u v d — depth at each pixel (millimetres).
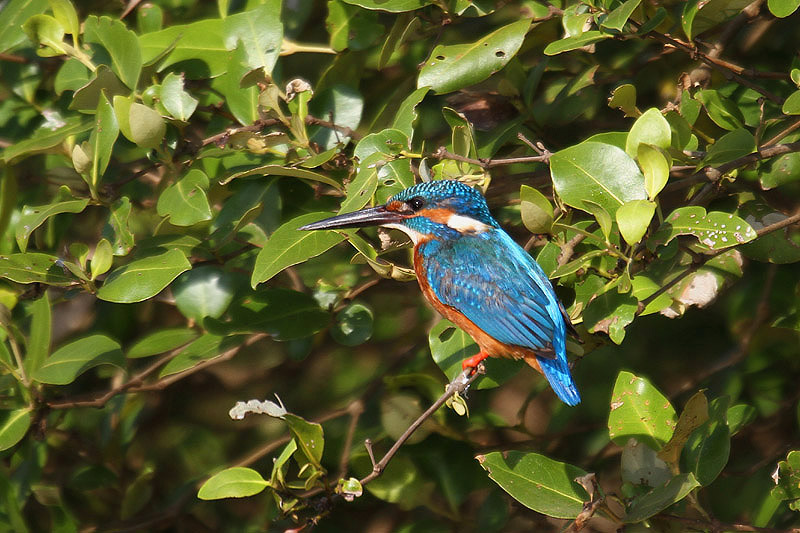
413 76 9648
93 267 8078
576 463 11555
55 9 8969
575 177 7566
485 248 8617
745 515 11000
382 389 11148
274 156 8797
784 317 9555
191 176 8203
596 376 12656
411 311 12875
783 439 11484
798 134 8461
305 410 13156
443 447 10508
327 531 11445
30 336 8797
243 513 12078
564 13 8406
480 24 10859
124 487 11711
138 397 11750
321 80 9453
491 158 8859
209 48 9078
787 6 7730
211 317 8859
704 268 8164
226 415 13438
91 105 8742
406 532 10656
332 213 7977
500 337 8508
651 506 7023
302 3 9781
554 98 9883
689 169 8789
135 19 10664
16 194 9453
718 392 11789
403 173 8703
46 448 10695
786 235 8328
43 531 11680
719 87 9656
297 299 9070
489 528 10414
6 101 10180
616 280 7234
